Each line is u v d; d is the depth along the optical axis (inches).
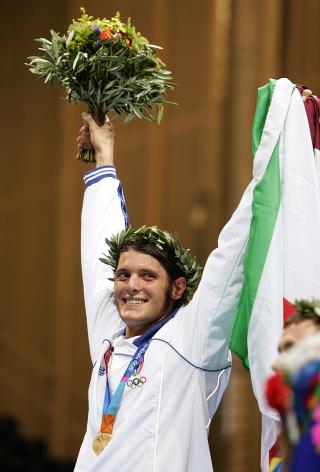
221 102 890.1
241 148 764.6
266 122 286.5
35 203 1077.8
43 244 1066.7
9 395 1062.4
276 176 282.2
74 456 1014.4
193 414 280.5
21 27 1101.7
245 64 773.3
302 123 286.4
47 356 1048.2
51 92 1078.4
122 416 279.9
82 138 335.6
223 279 279.6
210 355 281.7
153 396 279.3
